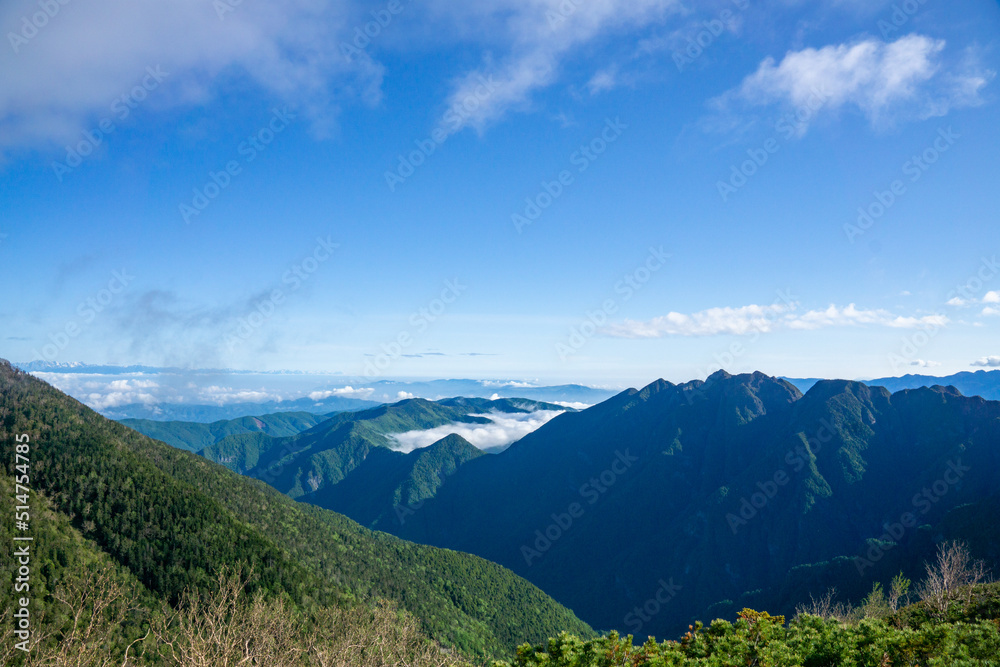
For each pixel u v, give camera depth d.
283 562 134.62
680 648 33.88
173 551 121.88
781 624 34.97
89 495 131.00
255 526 164.00
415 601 165.25
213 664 29.73
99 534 121.00
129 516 128.38
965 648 28.25
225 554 126.75
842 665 28.78
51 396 170.38
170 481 151.38
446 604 174.12
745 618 35.72
